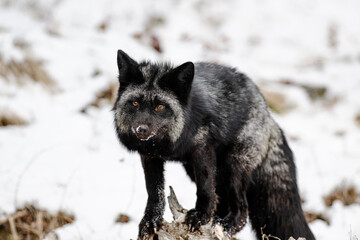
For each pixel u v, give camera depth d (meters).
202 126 8.41
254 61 20.81
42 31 18.73
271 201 9.73
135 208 10.88
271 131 9.56
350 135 16.03
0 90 14.66
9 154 12.20
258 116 9.25
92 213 10.67
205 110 8.45
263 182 9.66
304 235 9.70
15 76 15.30
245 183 9.15
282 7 23.72
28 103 14.52
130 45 18.39
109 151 12.79
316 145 15.12
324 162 13.80
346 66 20.48
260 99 9.45
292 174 9.77
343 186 12.79
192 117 8.25
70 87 15.58
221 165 9.10
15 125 13.56
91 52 17.03
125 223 10.56
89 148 12.88
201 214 8.16
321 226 11.63
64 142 12.98
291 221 9.72
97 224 10.46
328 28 23.05
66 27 20.42
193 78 8.20
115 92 15.04
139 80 8.14
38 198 10.73
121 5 22.33
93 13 21.78
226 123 8.81
